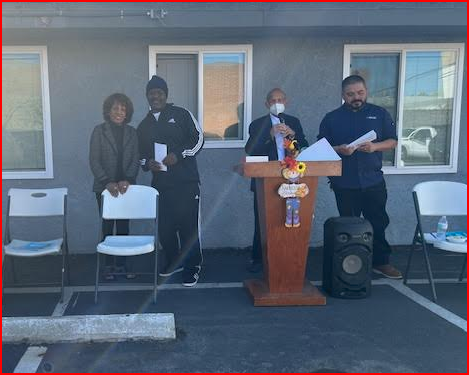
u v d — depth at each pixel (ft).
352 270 14.75
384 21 16.66
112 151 15.99
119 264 16.89
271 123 16.26
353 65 19.74
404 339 12.18
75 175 19.15
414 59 19.79
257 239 16.97
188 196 15.88
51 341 12.02
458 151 20.30
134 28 16.39
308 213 14.07
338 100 19.52
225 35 18.22
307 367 10.85
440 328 12.80
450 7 16.76
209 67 19.21
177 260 16.63
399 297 15.01
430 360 11.17
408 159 20.40
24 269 17.80
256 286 14.97
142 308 14.08
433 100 20.12
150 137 15.97
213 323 13.07
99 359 11.23
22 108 19.01
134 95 18.92
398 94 19.86
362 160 16.25
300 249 14.24
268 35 18.43
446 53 19.83
